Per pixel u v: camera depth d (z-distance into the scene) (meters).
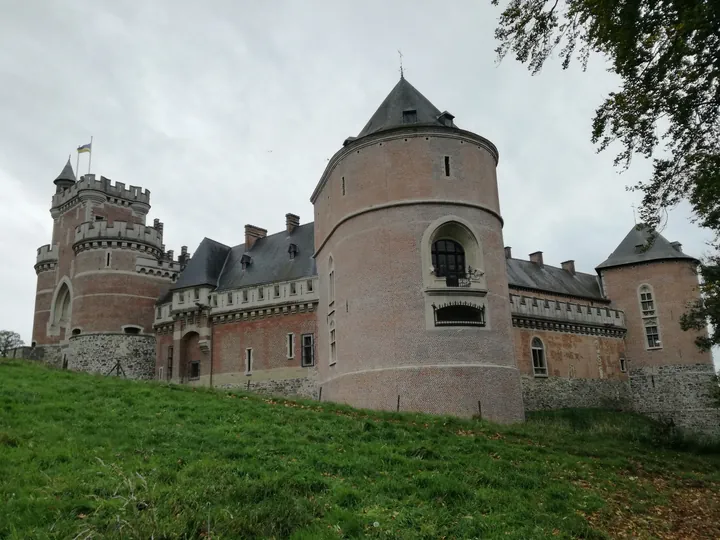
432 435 16.59
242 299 37.38
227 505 8.88
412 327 25.95
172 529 7.67
